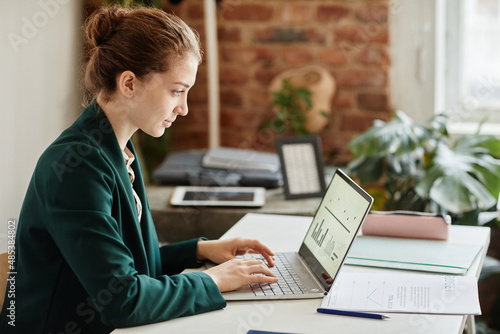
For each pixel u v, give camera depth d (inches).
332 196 60.5
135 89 51.8
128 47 51.2
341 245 54.1
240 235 71.4
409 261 59.9
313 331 46.7
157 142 119.0
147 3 111.7
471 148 97.2
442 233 66.7
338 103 119.8
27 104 100.7
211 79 121.0
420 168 105.0
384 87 117.3
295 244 68.1
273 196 97.9
